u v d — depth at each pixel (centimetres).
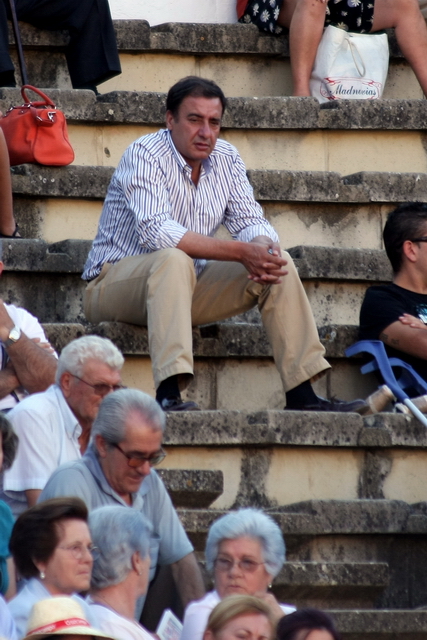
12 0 2477
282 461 1833
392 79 2798
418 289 2102
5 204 2152
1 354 1623
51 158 2252
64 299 2136
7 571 1273
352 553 1752
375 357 2033
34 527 1171
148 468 1332
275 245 1873
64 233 2277
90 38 2556
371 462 1886
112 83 2655
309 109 2511
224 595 1252
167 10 2842
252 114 2486
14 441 1321
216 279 1958
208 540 1279
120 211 2006
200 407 2011
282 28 2731
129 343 1953
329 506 1730
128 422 1312
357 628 1584
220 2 2866
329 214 2383
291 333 1892
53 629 958
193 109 1967
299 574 1625
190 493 1672
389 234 2119
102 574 1194
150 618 1393
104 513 1215
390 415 1902
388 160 2559
